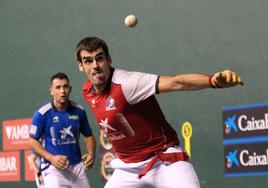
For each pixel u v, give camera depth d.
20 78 26.59
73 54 24.86
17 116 26.66
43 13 25.88
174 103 21.72
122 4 23.44
